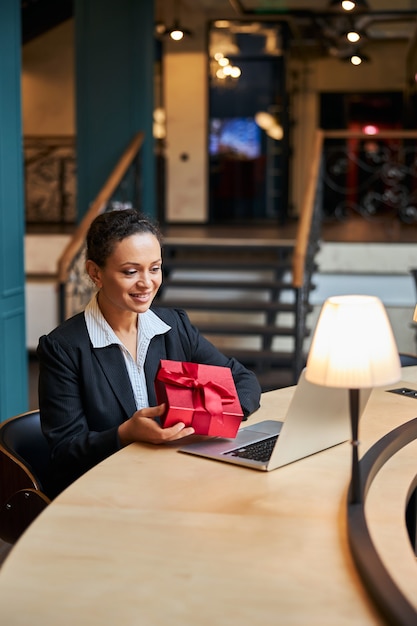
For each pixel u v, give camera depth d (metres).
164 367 2.34
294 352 6.50
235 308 7.53
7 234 4.81
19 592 1.51
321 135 8.39
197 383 2.31
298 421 2.13
